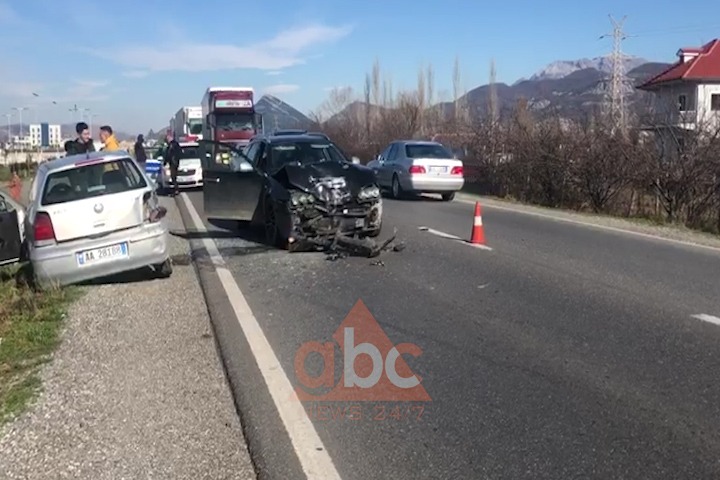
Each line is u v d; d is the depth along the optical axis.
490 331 7.05
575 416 5.02
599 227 14.82
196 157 25.38
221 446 4.64
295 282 9.45
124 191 9.13
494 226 14.77
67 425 4.96
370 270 10.10
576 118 21.12
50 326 7.38
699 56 43.31
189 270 10.34
